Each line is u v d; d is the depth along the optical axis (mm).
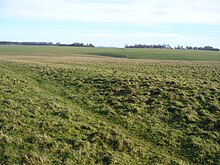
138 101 26125
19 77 36844
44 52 127562
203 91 29078
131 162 16141
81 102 26047
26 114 21422
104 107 24578
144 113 23484
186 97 27156
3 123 19516
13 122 19719
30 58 76188
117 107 24719
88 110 24062
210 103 25594
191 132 20312
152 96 27734
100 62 65375
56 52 130625
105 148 17250
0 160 15156
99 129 19641
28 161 15070
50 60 69188
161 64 61406
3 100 24422
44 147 16625
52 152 16234
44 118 20875
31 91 28781
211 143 18969
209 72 46688
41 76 38000
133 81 33562
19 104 23703
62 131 18906
